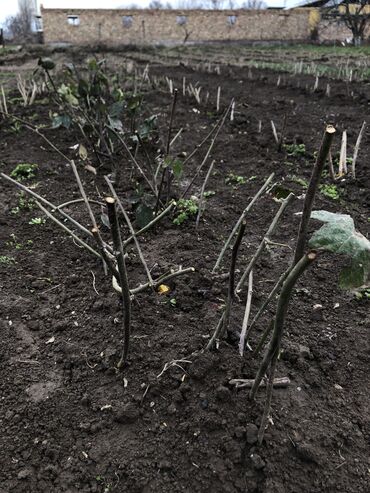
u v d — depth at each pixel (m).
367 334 1.99
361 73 8.41
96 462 1.50
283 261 2.49
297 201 3.19
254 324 1.79
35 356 1.92
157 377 1.73
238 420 1.56
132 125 3.71
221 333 1.84
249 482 1.42
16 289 2.33
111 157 3.65
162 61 12.41
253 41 23.98
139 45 20.17
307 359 1.86
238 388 1.66
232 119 5.02
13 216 3.08
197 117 5.38
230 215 3.02
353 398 1.70
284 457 1.47
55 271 2.47
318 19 24.05
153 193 3.18
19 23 28.05
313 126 4.91
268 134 4.62
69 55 15.16
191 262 2.45
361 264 0.99
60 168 3.91
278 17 24.12
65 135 4.77
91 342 1.94
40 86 6.98
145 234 2.78
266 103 6.00
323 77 8.27
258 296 2.18
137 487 1.42
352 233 1.02
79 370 1.82
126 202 3.22
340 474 1.44
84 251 2.64
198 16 23.64
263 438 1.50
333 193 3.28
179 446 1.52
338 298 2.23
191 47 19.53
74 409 1.67
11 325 2.09
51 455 1.52
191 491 1.41
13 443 1.57
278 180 3.55
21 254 2.64
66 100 4.08
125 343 1.71
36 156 4.21
